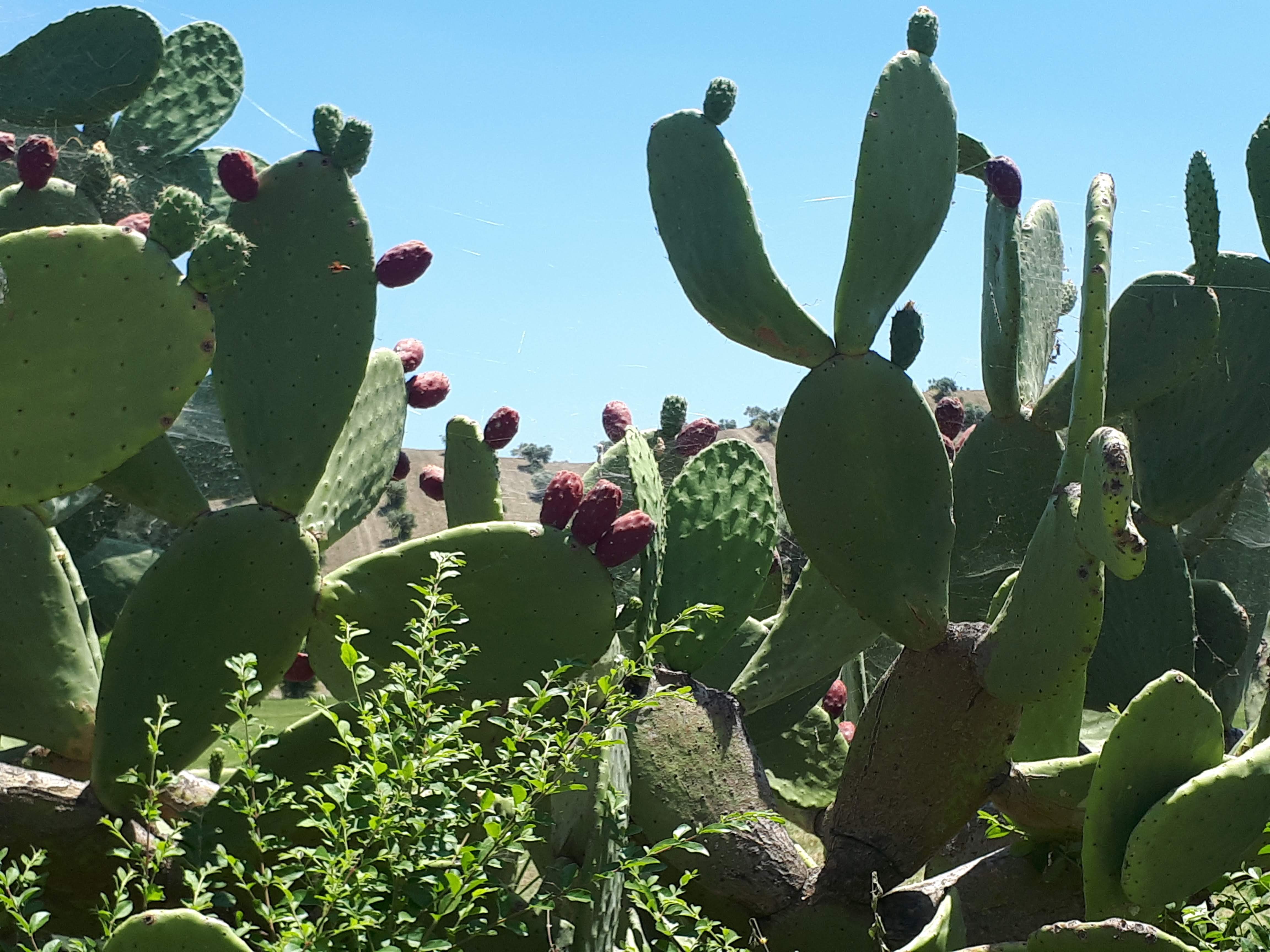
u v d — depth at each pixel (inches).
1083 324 126.2
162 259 112.7
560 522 125.0
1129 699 182.1
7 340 110.3
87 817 113.6
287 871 92.8
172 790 117.3
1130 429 201.3
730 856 131.1
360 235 133.0
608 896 109.9
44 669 131.6
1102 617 121.9
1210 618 196.5
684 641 138.2
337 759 116.3
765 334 145.5
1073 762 131.1
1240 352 183.2
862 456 139.4
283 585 122.4
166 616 120.0
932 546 137.3
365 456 150.6
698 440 189.6
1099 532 111.1
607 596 123.0
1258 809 111.1
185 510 142.6
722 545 141.9
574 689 109.2
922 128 147.7
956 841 161.9
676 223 152.9
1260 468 221.1
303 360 129.8
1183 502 182.7
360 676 100.5
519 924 96.9
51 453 111.6
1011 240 173.0
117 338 111.8
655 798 129.9
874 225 143.1
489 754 122.0
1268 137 189.3
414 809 94.6
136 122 193.9
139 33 177.3
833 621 163.2
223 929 79.7
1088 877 115.5
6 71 175.8
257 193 133.5
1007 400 181.2
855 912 132.0
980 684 131.9
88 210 152.6
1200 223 176.4
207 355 113.6
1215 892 118.2
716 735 135.5
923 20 150.3
